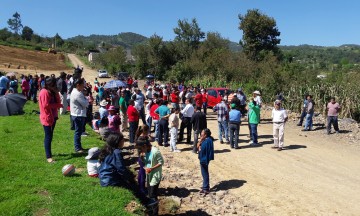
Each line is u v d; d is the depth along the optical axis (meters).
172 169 11.54
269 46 62.94
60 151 10.42
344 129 18.62
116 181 7.75
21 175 8.25
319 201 9.00
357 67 27.69
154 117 14.97
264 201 9.01
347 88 22.91
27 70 63.91
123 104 16.73
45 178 8.14
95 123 13.80
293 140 16.06
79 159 9.69
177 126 13.72
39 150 10.40
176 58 60.19
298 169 11.61
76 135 10.35
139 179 7.91
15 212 6.39
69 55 126.56
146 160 7.72
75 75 15.53
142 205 7.29
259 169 11.58
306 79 27.22
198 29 62.06
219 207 8.66
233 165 11.99
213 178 10.72
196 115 13.28
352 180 10.58
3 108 13.95
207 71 45.25
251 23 62.16
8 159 9.38
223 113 14.92
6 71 56.09
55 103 9.36
